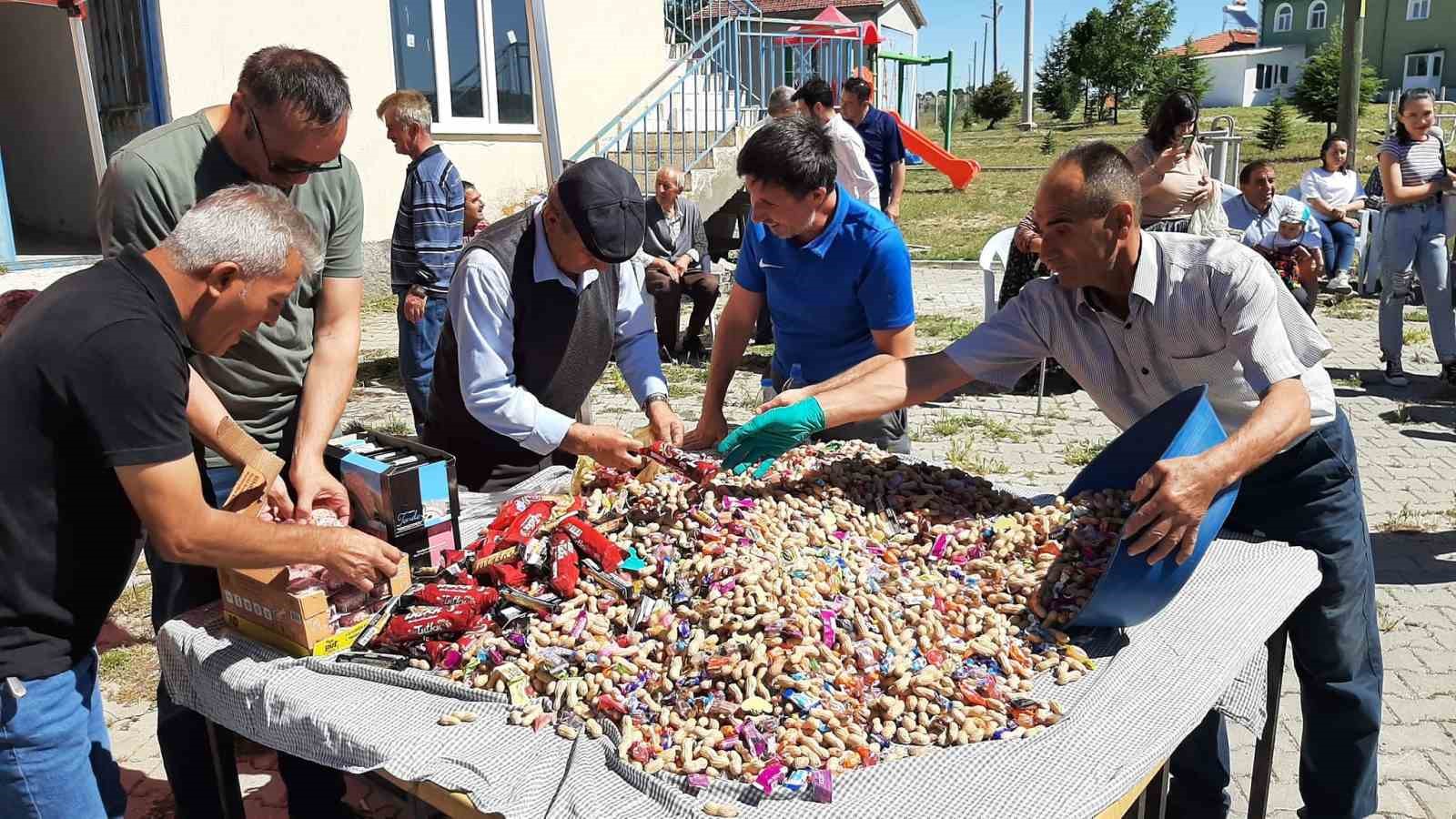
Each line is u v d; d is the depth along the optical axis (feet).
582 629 6.68
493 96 38.32
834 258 10.56
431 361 18.40
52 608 6.52
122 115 32.14
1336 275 33.99
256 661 6.98
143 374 6.07
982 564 7.56
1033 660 6.72
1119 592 6.64
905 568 7.55
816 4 77.82
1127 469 8.11
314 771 8.68
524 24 38.81
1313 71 95.30
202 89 30.40
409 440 8.09
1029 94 118.21
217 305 6.43
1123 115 135.23
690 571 7.06
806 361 11.54
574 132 40.98
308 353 9.53
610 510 7.97
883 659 6.43
